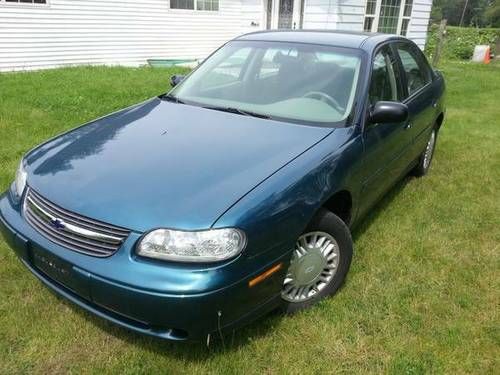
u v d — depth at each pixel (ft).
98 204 7.20
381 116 9.96
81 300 7.51
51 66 34.65
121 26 37.58
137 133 9.43
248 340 8.20
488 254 11.57
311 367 7.79
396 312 9.16
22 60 32.94
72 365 7.65
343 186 9.01
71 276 7.16
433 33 76.23
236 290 6.90
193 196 7.21
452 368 7.92
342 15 38.86
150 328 7.06
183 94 11.73
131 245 6.82
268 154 8.49
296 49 11.63
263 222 7.16
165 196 7.22
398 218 13.19
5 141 16.97
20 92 24.43
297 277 8.63
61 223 7.34
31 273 8.71
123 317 7.20
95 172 7.95
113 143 9.00
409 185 15.76
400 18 46.50
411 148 13.64
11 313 8.61
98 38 36.58
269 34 12.88
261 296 7.48
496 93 34.17
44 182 7.98
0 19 30.99
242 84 11.40
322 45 11.58
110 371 7.53
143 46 39.50
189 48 42.45
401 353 8.14
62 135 10.00
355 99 10.19
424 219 13.20
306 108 10.25
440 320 9.05
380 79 11.34
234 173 7.82
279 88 10.91
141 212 6.97
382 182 11.59
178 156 8.34
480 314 9.28
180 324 6.77
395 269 10.57
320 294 9.25
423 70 15.26
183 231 6.72
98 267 6.88
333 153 8.91
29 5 32.12
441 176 16.74
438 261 11.07
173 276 6.61
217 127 9.61
